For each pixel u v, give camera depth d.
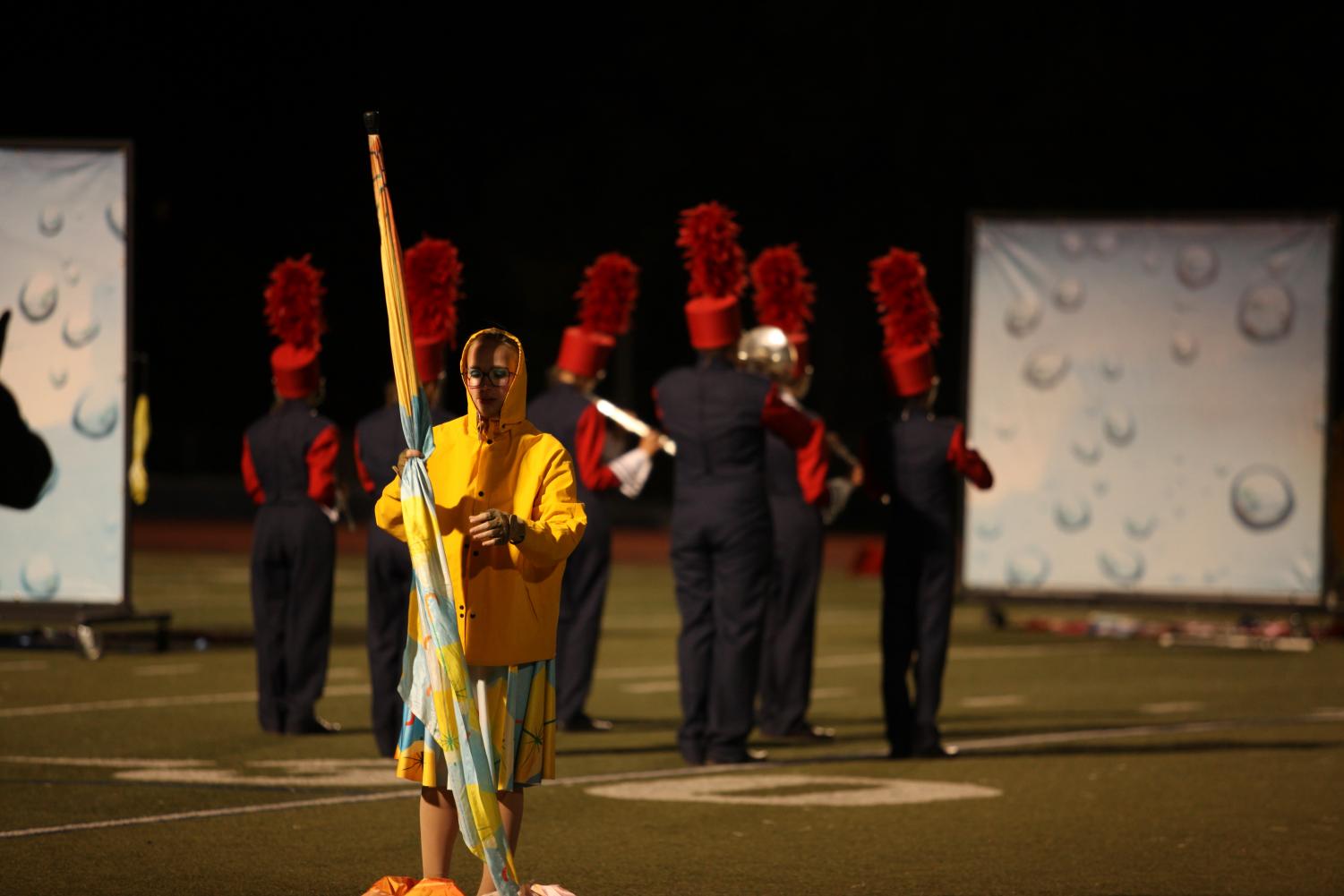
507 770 12.06
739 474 20.39
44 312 30.98
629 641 35.31
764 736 23.25
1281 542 36.81
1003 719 25.11
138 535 67.94
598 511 23.59
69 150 30.88
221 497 83.56
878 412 94.62
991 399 37.78
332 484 22.59
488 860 11.52
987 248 37.72
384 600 20.83
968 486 38.06
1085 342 37.41
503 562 12.13
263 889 14.30
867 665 32.06
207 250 95.25
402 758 12.22
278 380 22.98
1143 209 84.12
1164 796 18.92
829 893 14.49
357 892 14.24
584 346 23.75
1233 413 36.91
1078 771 20.48
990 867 15.45
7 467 30.94
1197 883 14.99
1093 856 15.95
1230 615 44.09
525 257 94.00
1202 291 36.94
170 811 17.41
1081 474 37.56
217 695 26.25
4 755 20.67
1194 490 37.09
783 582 22.83
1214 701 27.33
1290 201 82.75
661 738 23.05
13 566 30.97
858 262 92.75
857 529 81.06
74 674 28.53
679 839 16.47
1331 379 36.56
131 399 30.95
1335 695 28.14
